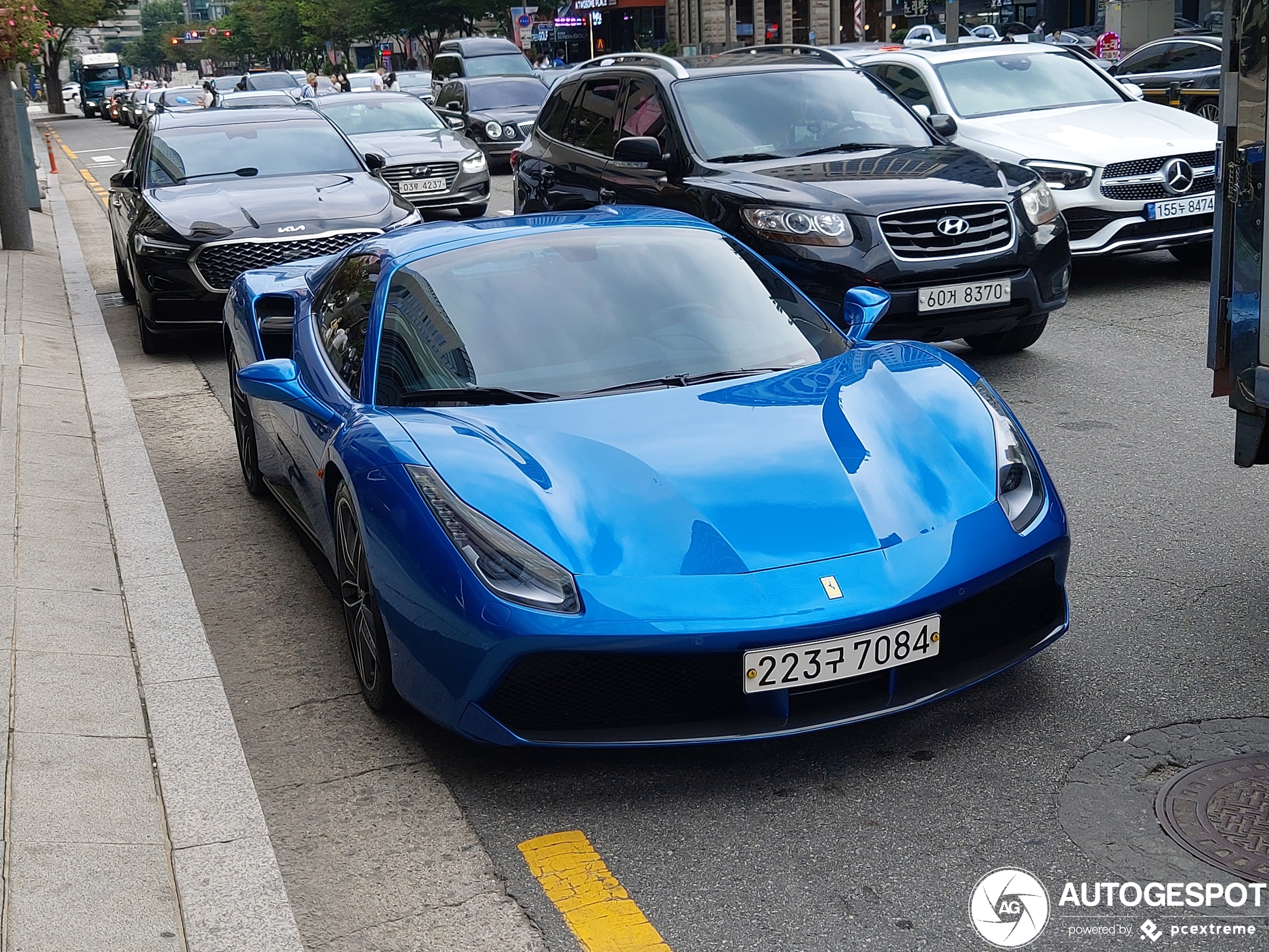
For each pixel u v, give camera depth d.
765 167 7.77
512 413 3.88
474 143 16.67
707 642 3.18
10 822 3.22
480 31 61.34
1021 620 3.68
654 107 8.51
